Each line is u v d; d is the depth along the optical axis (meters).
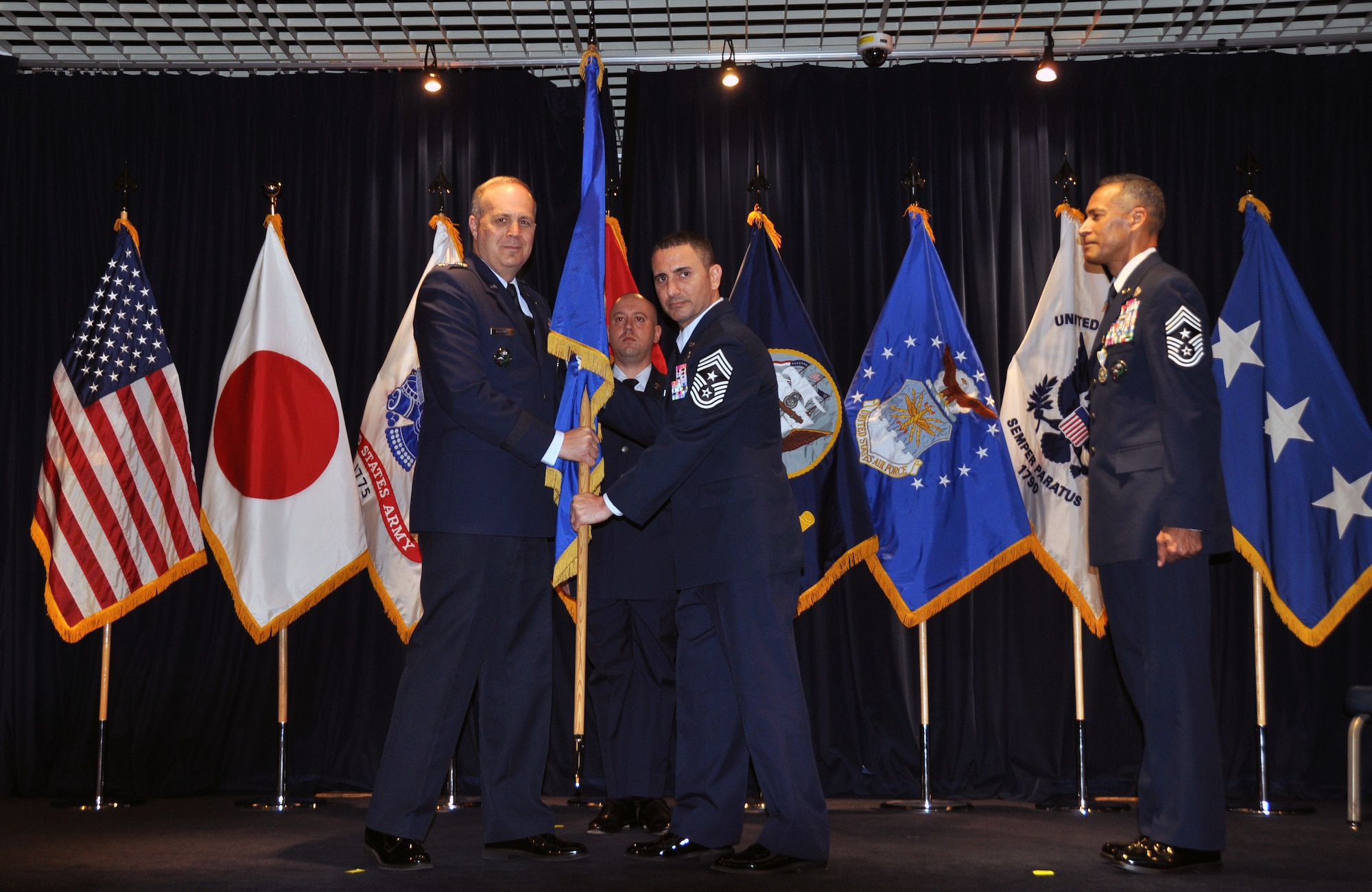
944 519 3.91
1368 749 3.99
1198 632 2.59
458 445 2.62
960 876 2.50
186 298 4.30
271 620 3.74
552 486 2.57
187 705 4.09
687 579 2.60
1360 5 4.07
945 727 4.10
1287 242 4.25
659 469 2.53
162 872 2.53
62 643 4.10
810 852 2.51
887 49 4.22
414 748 2.55
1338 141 4.29
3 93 4.32
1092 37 4.32
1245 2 4.07
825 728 4.09
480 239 2.80
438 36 4.27
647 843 2.69
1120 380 2.73
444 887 2.31
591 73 2.95
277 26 4.21
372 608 4.17
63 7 4.06
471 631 2.59
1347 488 3.81
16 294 4.23
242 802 3.78
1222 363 3.91
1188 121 4.32
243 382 3.91
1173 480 2.53
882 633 4.16
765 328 3.97
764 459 2.63
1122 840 3.06
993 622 4.14
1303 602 3.77
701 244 2.74
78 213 4.31
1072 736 4.09
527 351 2.72
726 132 4.40
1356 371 4.18
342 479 3.87
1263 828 3.31
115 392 3.84
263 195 4.37
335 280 4.34
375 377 4.27
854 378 4.08
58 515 3.70
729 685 2.68
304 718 4.12
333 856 2.73
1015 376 4.02
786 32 4.25
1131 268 2.78
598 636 3.43
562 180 4.38
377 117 4.41
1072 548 3.87
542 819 2.71
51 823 3.38
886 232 4.36
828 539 3.82
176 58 4.41
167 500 3.87
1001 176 4.35
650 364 3.59
